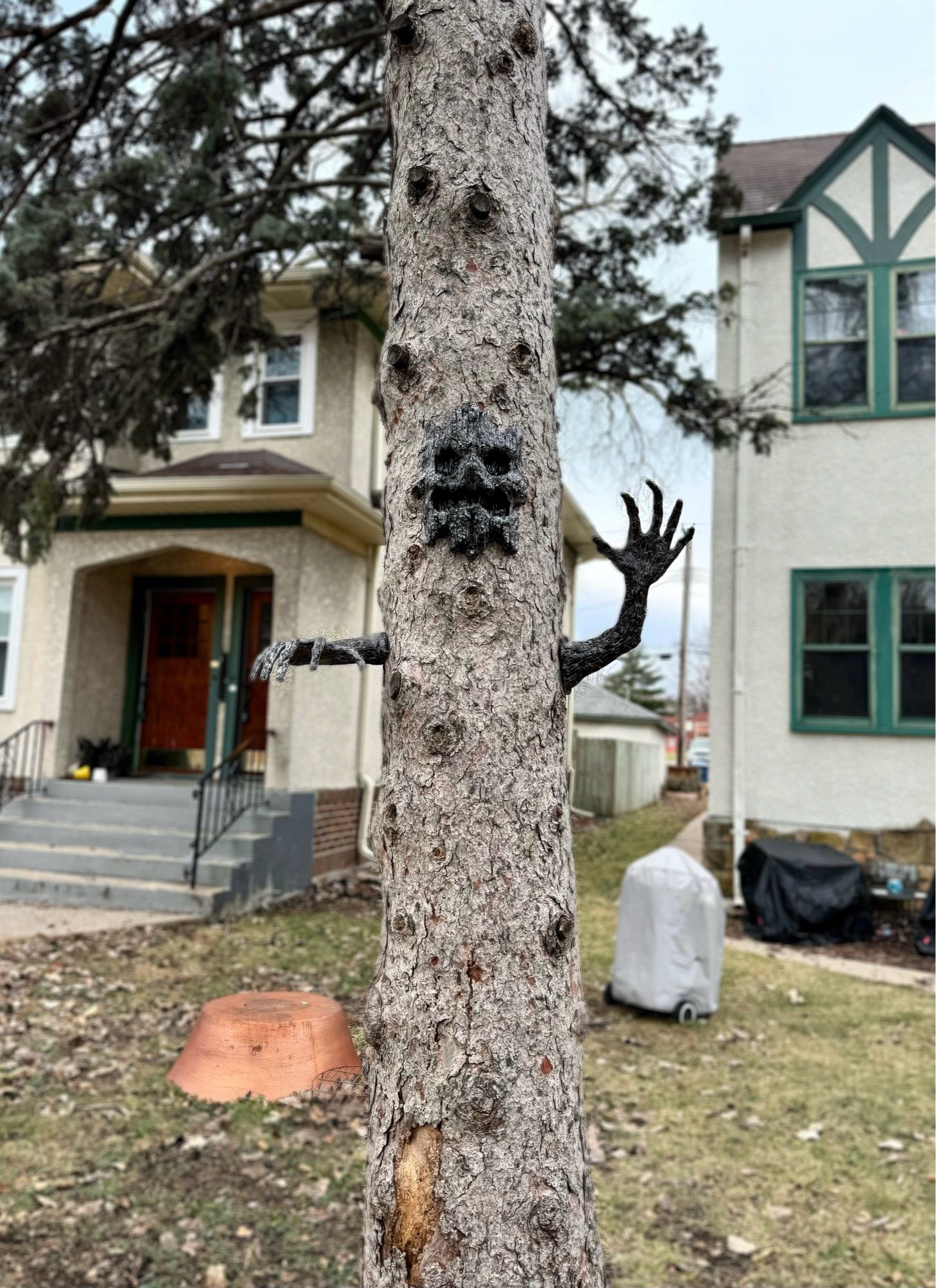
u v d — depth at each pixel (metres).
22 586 10.66
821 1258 3.11
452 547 1.40
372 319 11.08
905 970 7.30
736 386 9.50
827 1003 6.16
